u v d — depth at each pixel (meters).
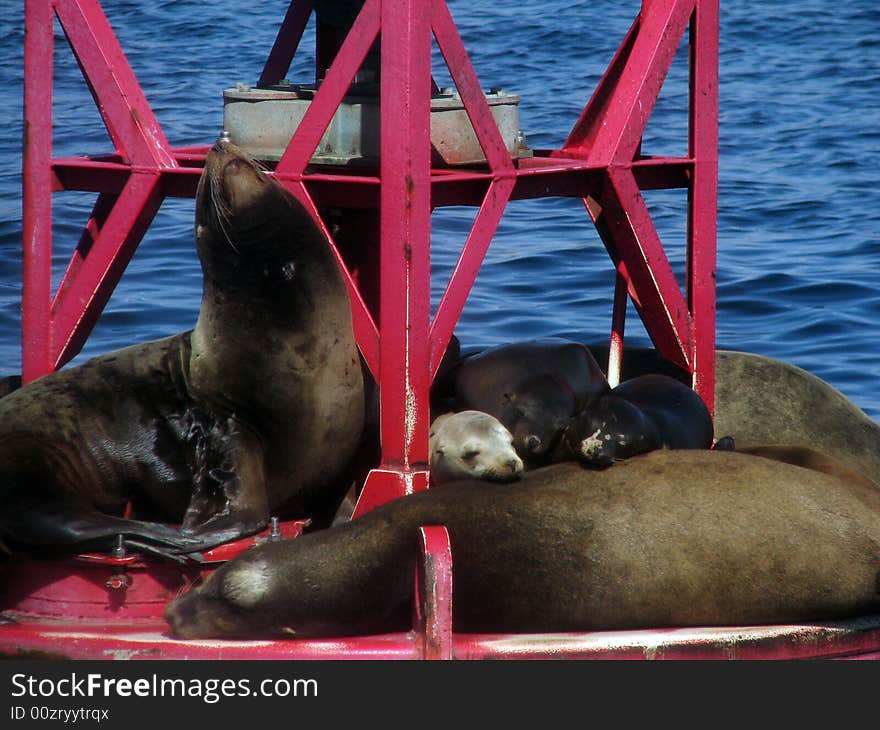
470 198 21.61
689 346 23.83
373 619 18.17
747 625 18.17
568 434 20.16
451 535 18.31
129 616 18.64
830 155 65.69
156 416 20.81
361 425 21.31
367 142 21.88
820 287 43.75
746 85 84.88
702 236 23.81
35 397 20.83
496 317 40.41
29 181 22.36
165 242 46.88
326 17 24.08
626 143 22.69
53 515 19.14
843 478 21.86
